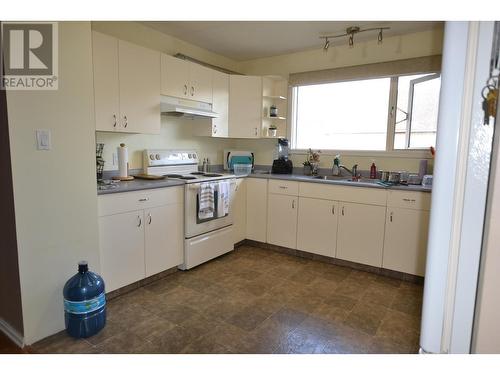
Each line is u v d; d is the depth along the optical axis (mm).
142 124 2809
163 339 1980
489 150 552
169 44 3393
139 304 2408
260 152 4305
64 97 1936
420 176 3105
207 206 3076
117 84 2590
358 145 3697
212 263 3273
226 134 3805
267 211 3662
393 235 2924
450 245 598
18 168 1766
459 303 604
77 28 1967
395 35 3271
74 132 2002
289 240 3535
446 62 574
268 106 4039
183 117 3617
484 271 575
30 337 1893
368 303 2486
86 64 2027
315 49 3781
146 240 2631
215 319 2223
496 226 557
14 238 1821
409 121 3305
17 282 1863
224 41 3553
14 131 1737
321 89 3895
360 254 3113
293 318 2252
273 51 3895
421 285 2818
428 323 642
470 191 571
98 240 2197
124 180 2820
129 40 3014
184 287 2707
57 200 1953
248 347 1911
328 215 3256
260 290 2680
